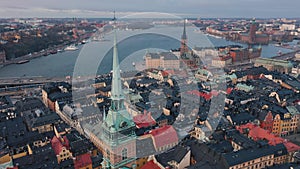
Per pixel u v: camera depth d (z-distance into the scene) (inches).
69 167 5113.2
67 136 6402.6
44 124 7450.8
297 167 4687.5
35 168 5004.9
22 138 6505.9
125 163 3742.6
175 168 5226.4
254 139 6181.1
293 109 7746.1
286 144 5856.3
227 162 4921.3
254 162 5167.3
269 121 7229.3
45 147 5802.2
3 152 5698.8
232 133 6363.2
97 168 5319.9
